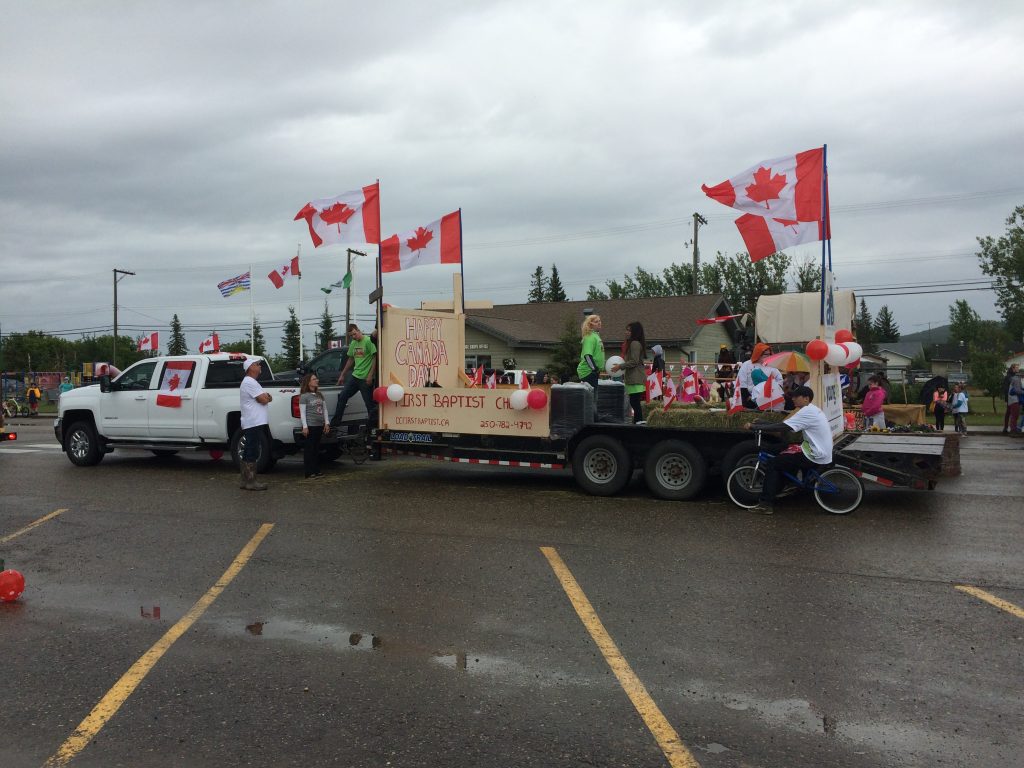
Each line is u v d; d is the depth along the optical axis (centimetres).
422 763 353
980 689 428
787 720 393
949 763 350
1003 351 3716
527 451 1028
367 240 1157
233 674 457
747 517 875
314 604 584
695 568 668
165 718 400
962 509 916
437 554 721
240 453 1130
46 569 691
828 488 867
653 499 985
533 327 3569
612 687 433
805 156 943
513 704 413
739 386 1166
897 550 727
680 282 5641
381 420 1101
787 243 960
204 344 1911
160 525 858
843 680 441
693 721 393
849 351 936
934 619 540
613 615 552
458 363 1235
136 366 1340
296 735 381
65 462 1423
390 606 577
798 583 624
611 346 3253
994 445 1744
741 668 459
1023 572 656
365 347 1142
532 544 755
